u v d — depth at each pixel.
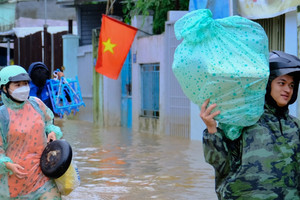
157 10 15.34
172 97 13.50
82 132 15.04
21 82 4.51
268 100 3.39
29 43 23.72
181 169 8.56
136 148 11.20
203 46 3.18
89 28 21.42
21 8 30.55
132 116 15.77
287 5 9.67
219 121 3.23
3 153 4.49
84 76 19.70
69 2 20.86
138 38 15.22
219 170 3.36
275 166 3.27
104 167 8.86
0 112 4.50
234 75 3.08
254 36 3.20
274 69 3.33
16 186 4.52
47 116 4.82
